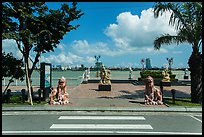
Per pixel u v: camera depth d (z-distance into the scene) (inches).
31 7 591.5
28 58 618.2
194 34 583.2
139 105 578.6
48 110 531.2
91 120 442.9
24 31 559.8
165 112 520.1
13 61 628.7
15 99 636.7
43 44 633.0
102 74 931.3
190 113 513.0
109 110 526.0
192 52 607.5
